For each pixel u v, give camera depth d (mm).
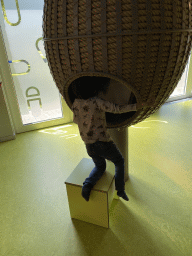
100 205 1346
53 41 645
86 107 983
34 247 1307
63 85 750
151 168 2053
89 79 1020
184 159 2193
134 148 2455
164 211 1527
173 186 1785
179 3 564
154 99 698
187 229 1370
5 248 1308
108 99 985
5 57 2676
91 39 569
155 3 530
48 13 643
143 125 3115
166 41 569
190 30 621
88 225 1456
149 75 614
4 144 2773
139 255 1218
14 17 2592
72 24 584
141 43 554
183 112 3592
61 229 1433
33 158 2383
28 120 3174
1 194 1806
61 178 2000
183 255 1204
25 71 2877
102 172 1389
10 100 2902
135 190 1753
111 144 1113
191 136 2719
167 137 2709
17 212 1599
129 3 525
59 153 2475
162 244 1276
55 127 3287
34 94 3053
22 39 2721
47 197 1750
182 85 4273
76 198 1414
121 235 1355
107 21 544
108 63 590
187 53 672
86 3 551
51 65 723
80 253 1253
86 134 1046
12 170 2162
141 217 1484
